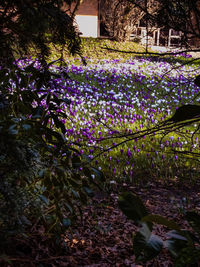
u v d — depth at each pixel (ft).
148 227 3.87
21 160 6.97
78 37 7.34
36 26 4.45
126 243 12.34
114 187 18.17
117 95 37.11
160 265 10.77
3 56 7.54
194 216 4.04
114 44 68.39
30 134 7.84
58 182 8.57
